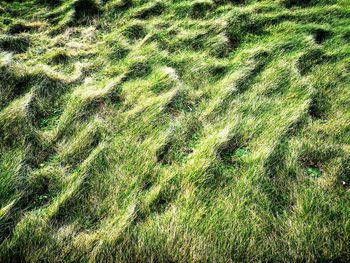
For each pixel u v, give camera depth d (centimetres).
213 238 274
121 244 272
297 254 265
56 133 382
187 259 264
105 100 432
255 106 411
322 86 447
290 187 316
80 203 308
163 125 390
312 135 369
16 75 450
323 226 278
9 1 657
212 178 323
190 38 554
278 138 362
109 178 329
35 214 297
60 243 273
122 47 542
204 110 416
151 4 648
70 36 581
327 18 595
